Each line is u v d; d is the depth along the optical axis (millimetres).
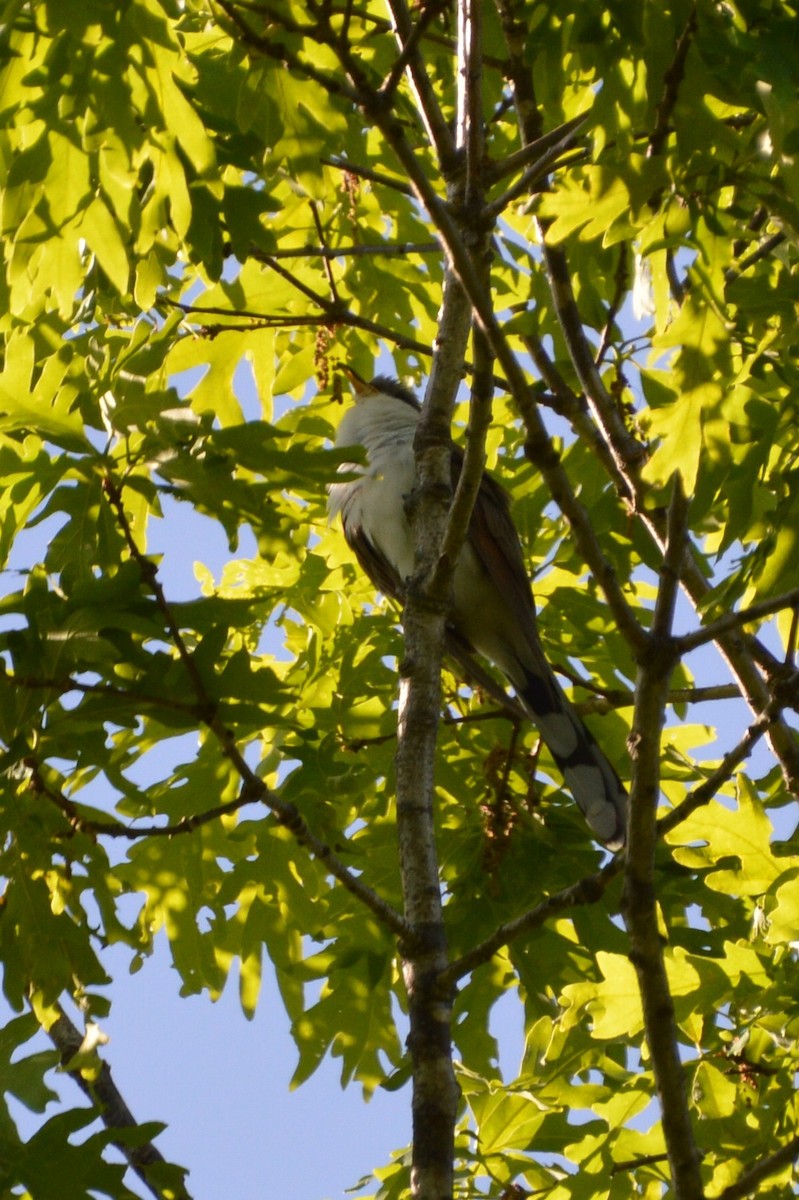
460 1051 8266
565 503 5633
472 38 6301
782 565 6277
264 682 6047
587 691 10008
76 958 6449
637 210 5531
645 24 5348
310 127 6336
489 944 5598
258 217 7242
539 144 6852
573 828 8742
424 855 6078
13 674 5945
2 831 6250
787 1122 6504
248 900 8836
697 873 8586
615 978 6621
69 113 6246
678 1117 5184
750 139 5395
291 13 6102
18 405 6090
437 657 6605
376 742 8383
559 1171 7586
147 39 6160
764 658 7160
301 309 9992
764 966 6676
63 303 6930
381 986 8539
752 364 6648
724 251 5523
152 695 6035
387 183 8352
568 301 7430
